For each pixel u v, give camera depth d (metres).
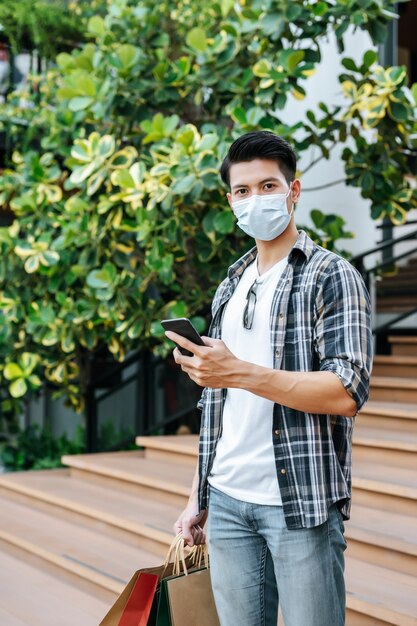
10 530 4.57
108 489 5.06
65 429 8.07
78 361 6.40
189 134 4.67
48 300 5.88
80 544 4.26
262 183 1.90
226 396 1.98
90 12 6.88
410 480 3.75
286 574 1.81
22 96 7.00
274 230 1.92
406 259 7.65
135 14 5.43
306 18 4.92
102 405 6.73
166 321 1.75
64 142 5.83
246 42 5.24
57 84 6.75
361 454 4.33
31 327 5.60
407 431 4.61
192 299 5.50
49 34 7.17
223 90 5.25
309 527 1.77
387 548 3.25
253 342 1.91
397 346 6.40
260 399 1.86
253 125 4.81
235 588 1.93
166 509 4.47
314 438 1.79
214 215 4.93
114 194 5.15
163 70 5.21
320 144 5.41
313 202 6.64
